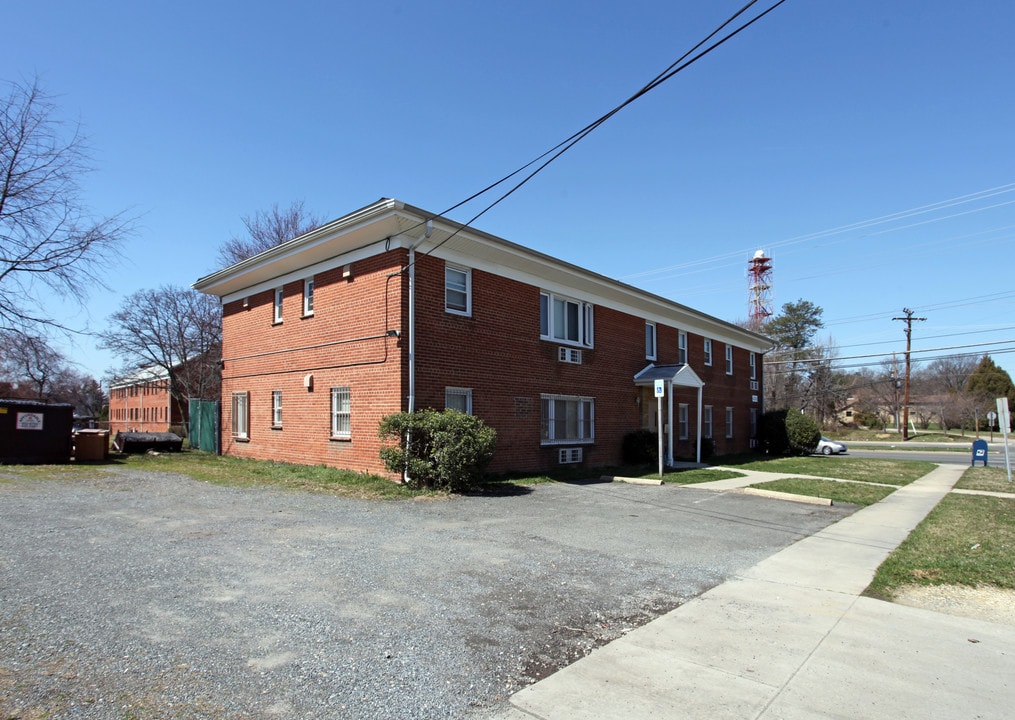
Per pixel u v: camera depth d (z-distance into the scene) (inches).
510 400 615.5
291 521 344.2
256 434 693.3
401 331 510.3
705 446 938.7
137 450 800.3
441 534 324.2
